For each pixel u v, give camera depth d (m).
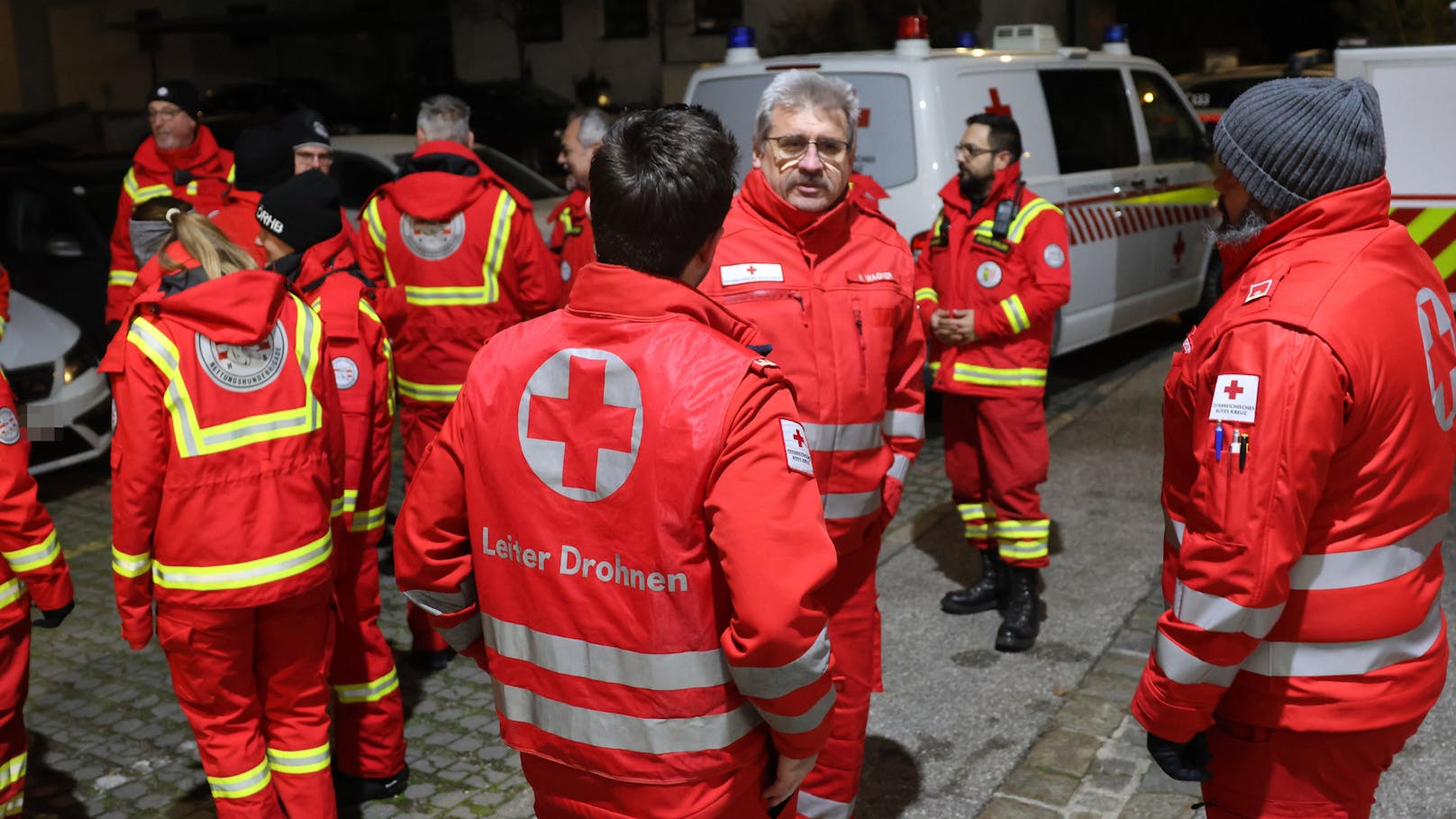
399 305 4.23
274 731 2.87
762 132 2.62
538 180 9.60
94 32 25.64
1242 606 1.81
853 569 2.72
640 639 1.68
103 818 3.38
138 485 2.58
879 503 2.72
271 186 4.11
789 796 1.87
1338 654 1.92
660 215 1.68
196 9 25.70
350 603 3.25
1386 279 1.87
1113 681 3.89
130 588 2.66
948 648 4.18
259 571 2.65
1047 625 4.31
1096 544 5.04
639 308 1.69
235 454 2.63
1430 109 5.13
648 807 1.73
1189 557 1.88
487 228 4.17
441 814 3.31
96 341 7.01
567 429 1.70
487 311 4.24
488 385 1.79
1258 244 1.97
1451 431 1.97
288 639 2.79
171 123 5.76
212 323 2.60
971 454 4.41
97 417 6.19
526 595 1.77
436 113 4.24
